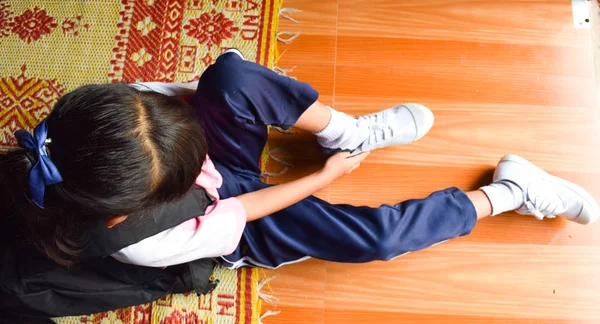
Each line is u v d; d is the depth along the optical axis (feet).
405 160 3.98
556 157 3.94
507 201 3.59
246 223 3.48
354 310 3.73
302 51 4.26
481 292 3.72
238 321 3.73
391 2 4.33
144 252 2.80
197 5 4.35
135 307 3.79
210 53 4.24
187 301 3.78
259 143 3.39
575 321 3.65
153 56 4.26
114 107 2.11
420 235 3.34
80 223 2.40
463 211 3.43
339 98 4.14
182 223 2.91
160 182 2.25
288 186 3.29
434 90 4.12
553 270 3.75
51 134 2.14
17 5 4.39
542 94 4.08
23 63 4.30
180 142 2.25
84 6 4.39
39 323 3.22
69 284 3.09
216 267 3.82
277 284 3.80
